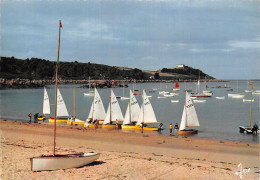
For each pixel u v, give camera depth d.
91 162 30.06
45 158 27.09
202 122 73.62
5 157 30.97
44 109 74.81
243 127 58.47
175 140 45.47
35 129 53.78
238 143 43.41
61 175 25.88
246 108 112.06
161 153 37.16
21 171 26.52
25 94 172.12
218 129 61.97
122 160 31.92
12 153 32.94
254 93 197.25
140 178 25.75
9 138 44.16
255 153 37.44
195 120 56.44
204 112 98.38
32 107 106.25
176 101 142.25
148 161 31.72
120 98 164.62
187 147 40.59
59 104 68.88
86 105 117.75
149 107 57.34
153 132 55.34
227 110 104.88
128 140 44.91
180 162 31.72
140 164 30.38
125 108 114.00
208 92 188.38
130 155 34.78
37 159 26.80
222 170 28.61
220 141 44.97
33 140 43.16
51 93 183.38
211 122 73.62
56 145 39.84
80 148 38.38
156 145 41.72
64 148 37.66
